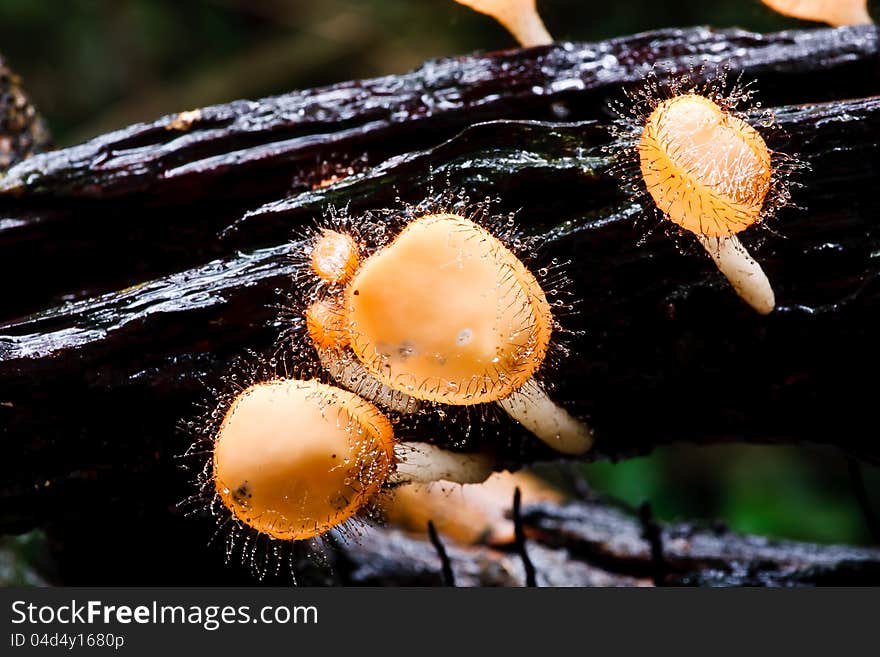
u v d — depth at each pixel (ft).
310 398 1.00
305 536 1.00
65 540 1.18
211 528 1.13
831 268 1.05
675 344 1.06
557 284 1.05
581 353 1.06
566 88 1.10
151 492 1.09
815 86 1.11
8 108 1.24
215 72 2.60
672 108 1.00
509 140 1.05
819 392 1.07
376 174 1.06
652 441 1.10
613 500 1.54
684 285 1.05
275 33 2.59
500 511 1.38
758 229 1.04
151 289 1.06
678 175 0.99
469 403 0.99
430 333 0.97
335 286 1.02
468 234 0.98
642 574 1.26
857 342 1.05
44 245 1.09
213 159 1.09
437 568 1.26
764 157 1.00
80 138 2.55
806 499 2.00
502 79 1.10
